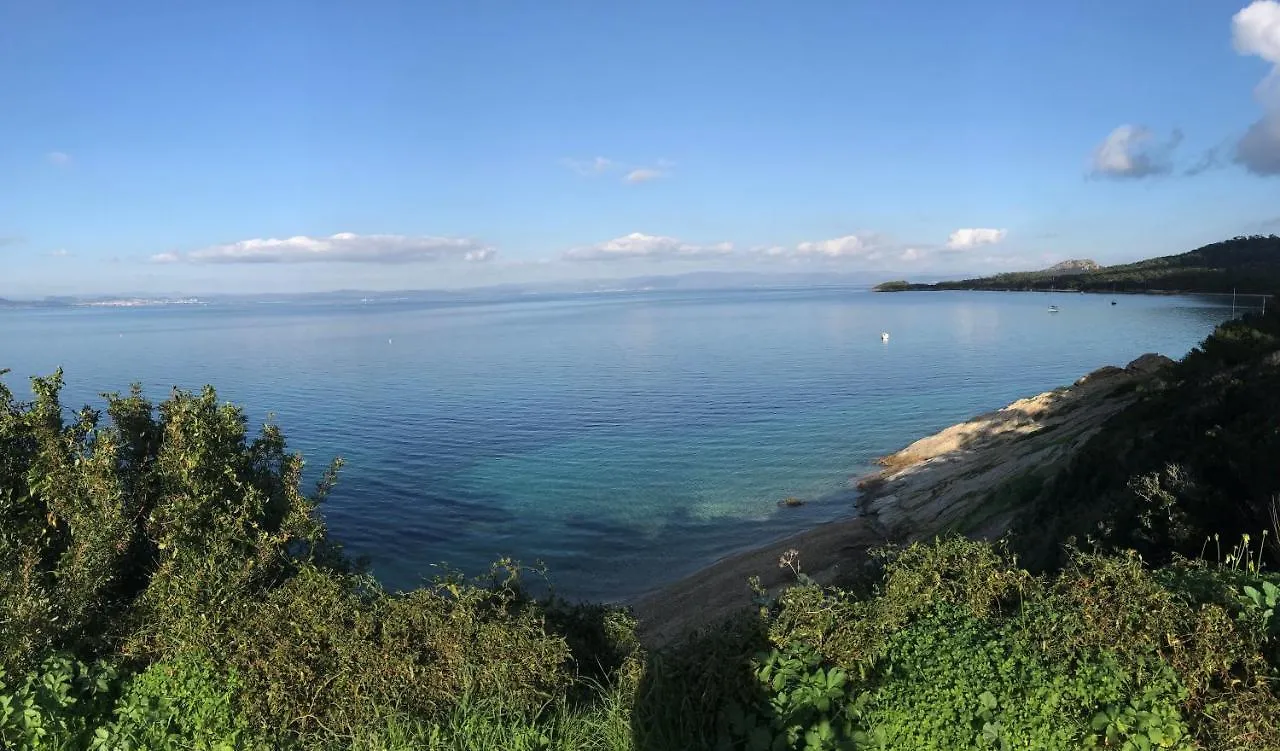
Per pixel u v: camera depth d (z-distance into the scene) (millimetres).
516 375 74625
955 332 115750
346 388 65500
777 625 4766
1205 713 3912
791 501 31312
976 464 30203
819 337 114312
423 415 51719
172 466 6391
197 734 4805
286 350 109000
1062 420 32656
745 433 45125
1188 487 11078
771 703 4328
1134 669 4086
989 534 20578
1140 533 10820
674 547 26531
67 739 4742
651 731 4535
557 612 7477
